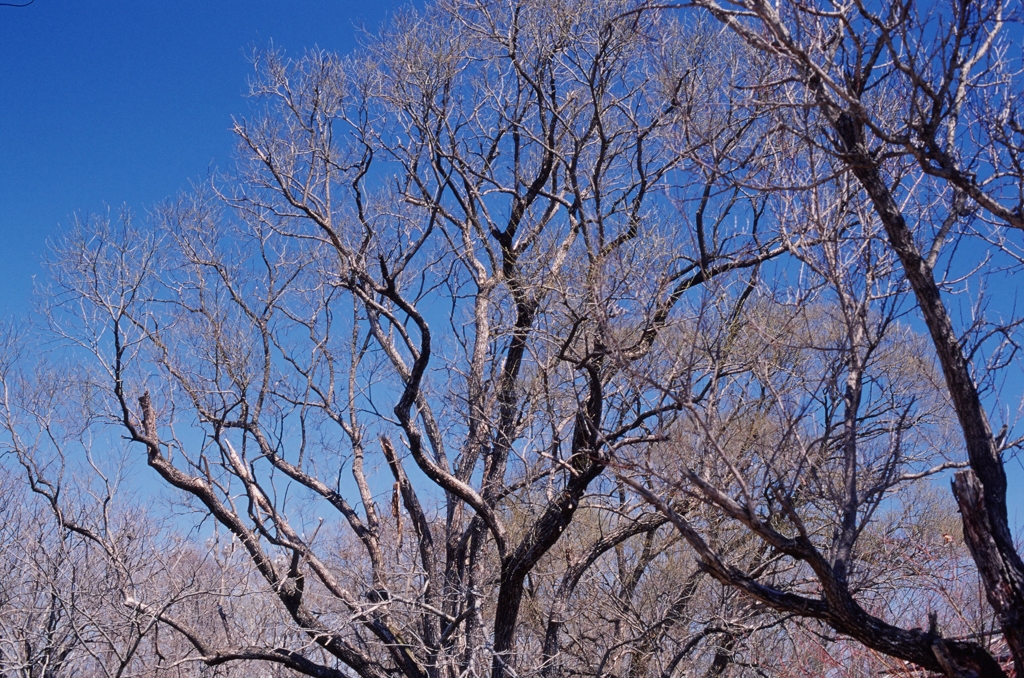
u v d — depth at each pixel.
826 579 5.75
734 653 11.60
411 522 15.48
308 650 14.21
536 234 12.63
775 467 7.38
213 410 14.35
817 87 6.29
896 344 8.45
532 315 11.58
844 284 6.91
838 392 6.94
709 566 6.02
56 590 12.95
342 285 13.95
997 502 5.61
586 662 13.24
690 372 7.32
